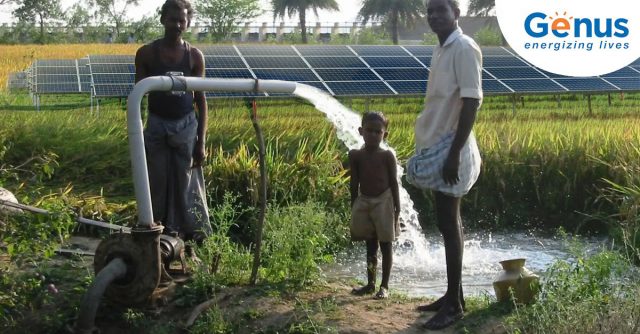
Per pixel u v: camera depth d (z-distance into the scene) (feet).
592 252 29.96
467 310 19.04
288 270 21.21
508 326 17.48
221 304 19.08
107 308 18.52
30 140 37.29
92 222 21.13
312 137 39.81
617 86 71.00
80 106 64.23
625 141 37.86
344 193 32.99
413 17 230.89
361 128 20.90
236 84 18.94
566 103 83.05
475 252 29.86
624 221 31.73
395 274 26.09
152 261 17.94
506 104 82.17
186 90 18.30
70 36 196.54
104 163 36.50
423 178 18.12
